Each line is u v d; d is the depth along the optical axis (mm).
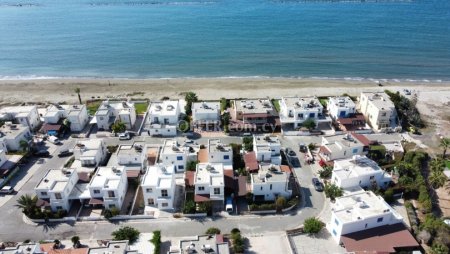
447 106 149250
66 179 90812
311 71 193250
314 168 105500
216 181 89688
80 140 116750
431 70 194000
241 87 171250
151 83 178750
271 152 104500
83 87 174625
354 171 93625
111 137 123750
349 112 127938
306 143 118375
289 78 183750
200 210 87250
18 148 114750
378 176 93688
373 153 107875
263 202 91250
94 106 149125
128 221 86500
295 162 108312
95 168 102000
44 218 86438
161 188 87500
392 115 128750
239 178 95938
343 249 77750
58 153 114188
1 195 96188
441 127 131625
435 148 116500
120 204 90125
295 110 124438
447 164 106438
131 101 150625
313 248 78125
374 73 190125
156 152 112062
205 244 68438
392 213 79750
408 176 97938
